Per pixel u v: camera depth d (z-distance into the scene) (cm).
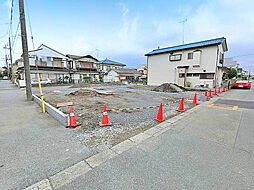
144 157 216
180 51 1602
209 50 1387
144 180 168
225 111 505
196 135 298
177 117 430
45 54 2444
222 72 1689
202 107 570
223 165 196
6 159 210
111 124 354
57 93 1013
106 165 197
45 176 176
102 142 265
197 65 1451
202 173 180
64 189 155
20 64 2753
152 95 930
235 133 308
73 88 1489
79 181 167
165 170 186
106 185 161
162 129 332
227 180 167
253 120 399
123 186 159
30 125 354
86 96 858
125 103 649
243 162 203
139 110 511
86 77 2509
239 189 153
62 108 531
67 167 193
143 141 270
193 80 1520
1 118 412
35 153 227
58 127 340
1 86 1841
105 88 1483
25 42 685
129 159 211
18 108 543
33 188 157
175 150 237
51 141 268
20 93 1049
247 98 795
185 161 205
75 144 257
